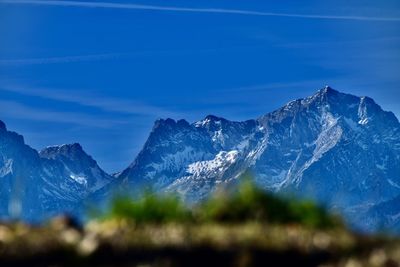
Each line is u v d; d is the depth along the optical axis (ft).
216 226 117.70
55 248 104.78
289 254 108.47
